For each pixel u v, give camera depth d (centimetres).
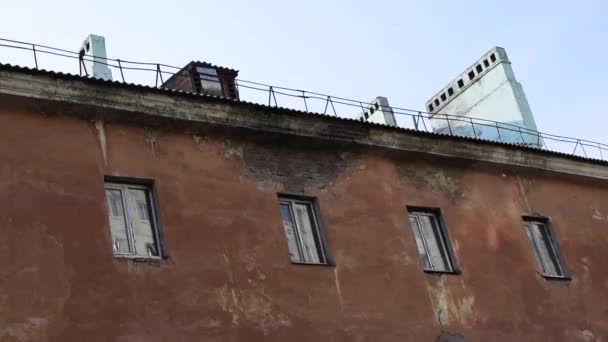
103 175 1387
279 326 1435
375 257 1642
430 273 1712
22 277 1224
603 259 2102
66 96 1373
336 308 1522
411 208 1792
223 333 1366
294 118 1627
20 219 1266
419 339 1605
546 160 2077
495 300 1788
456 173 1923
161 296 1331
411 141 1814
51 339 1202
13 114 1342
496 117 2580
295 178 1625
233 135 1575
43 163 1332
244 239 1481
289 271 1502
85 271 1281
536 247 2002
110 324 1261
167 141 1492
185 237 1413
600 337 1941
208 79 1984
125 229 1381
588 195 2191
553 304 1897
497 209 1945
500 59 2619
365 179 1738
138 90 1440
